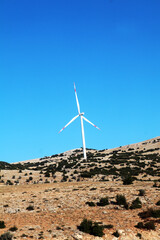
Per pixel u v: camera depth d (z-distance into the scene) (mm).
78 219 42469
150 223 38000
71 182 96562
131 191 60375
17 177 112812
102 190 67000
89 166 130750
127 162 135750
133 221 40562
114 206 49750
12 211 49531
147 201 50781
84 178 104375
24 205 54844
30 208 51250
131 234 35562
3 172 122938
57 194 66188
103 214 45250
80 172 116875
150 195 54719
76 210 48625
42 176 114250
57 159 199500
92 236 34531
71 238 33344
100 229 35375
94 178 102062
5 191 80750
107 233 35688
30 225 39031
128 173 106562
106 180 95562
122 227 37812
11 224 40188
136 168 118812
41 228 37562
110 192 62125
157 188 63188
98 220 41312
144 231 36812
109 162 141500
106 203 51312
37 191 76938
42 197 63188
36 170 143125
